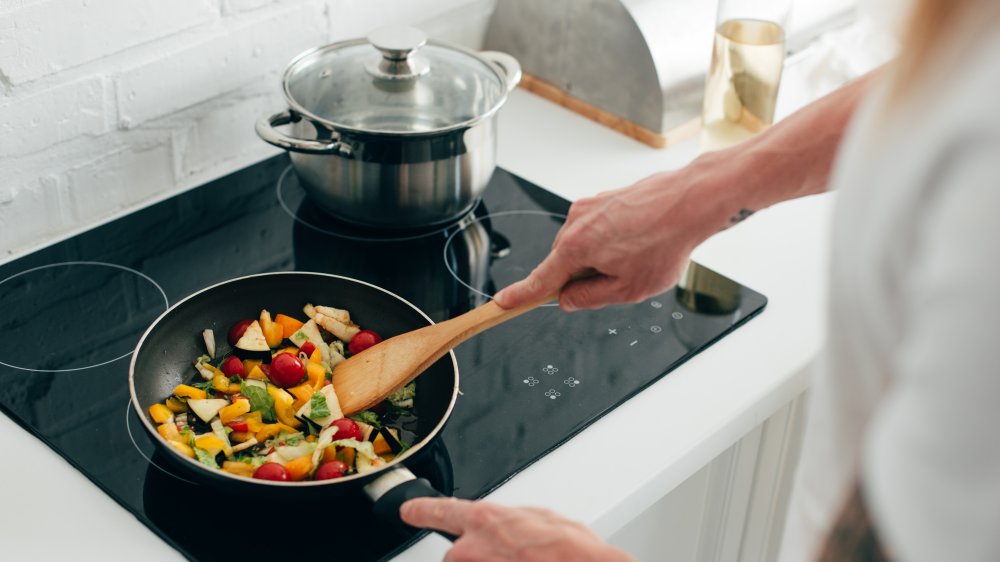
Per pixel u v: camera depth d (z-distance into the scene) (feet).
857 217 1.38
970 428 1.17
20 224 3.42
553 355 3.02
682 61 4.07
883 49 4.58
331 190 3.40
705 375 3.00
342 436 2.53
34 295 3.19
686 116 4.19
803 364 3.06
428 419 2.73
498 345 3.05
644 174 3.99
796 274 3.45
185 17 3.51
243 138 3.94
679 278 3.04
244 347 2.85
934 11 1.19
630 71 4.09
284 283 3.01
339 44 3.61
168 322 2.82
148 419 2.49
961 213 1.15
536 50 4.40
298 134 3.37
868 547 1.54
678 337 3.12
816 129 2.53
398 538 2.42
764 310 3.28
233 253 3.46
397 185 3.34
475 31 4.57
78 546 2.37
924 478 1.23
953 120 1.18
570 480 2.63
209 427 2.66
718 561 3.57
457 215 3.56
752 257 3.53
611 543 2.99
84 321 3.10
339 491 2.32
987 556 1.21
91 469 2.56
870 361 1.45
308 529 2.42
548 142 4.16
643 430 2.80
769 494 3.53
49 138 3.34
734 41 3.64
